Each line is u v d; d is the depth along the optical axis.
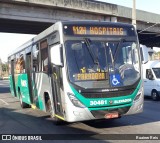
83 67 9.05
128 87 9.27
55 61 9.27
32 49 13.10
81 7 32.66
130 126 10.20
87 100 8.85
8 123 11.84
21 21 30.38
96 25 9.41
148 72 19.53
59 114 9.83
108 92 9.02
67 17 32.94
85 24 9.33
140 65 9.69
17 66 17.36
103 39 9.38
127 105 9.25
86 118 8.89
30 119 12.68
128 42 9.66
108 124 10.65
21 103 16.66
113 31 9.54
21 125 11.30
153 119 11.46
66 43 9.12
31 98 13.92
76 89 8.88
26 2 28.33
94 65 9.11
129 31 9.76
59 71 9.41
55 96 10.08
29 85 14.12
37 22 31.27
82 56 9.12
